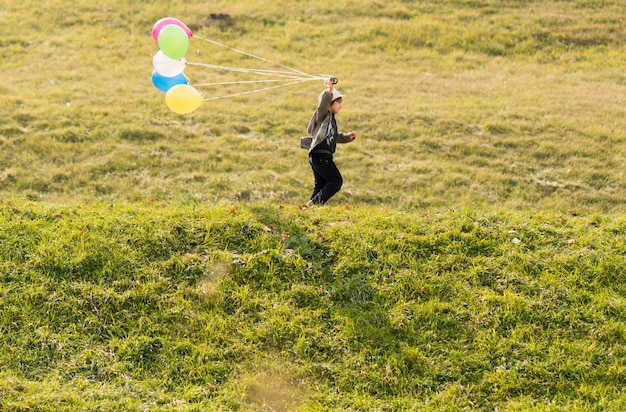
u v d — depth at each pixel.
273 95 33.09
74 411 10.99
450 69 37.16
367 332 12.84
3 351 12.21
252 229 15.27
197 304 13.41
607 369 12.16
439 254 14.80
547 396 11.77
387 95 33.03
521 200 23.27
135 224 15.26
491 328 12.99
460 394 11.78
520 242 15.26
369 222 15.85
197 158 26.14
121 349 12.38
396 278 14.09
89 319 12.90
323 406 11.51
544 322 13.16
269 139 28.30
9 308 12.95
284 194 23.50
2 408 10.85
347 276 14.17
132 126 28.50
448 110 30.77
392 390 11.88
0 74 34.97
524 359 12.39
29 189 23.64
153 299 13.39
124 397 11.41
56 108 30.08
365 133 28.66
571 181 24.70
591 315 13.27
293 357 12.45
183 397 11.57
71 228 15.07
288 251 14.62
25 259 14.11
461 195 23.67
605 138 27.88
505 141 27.67
